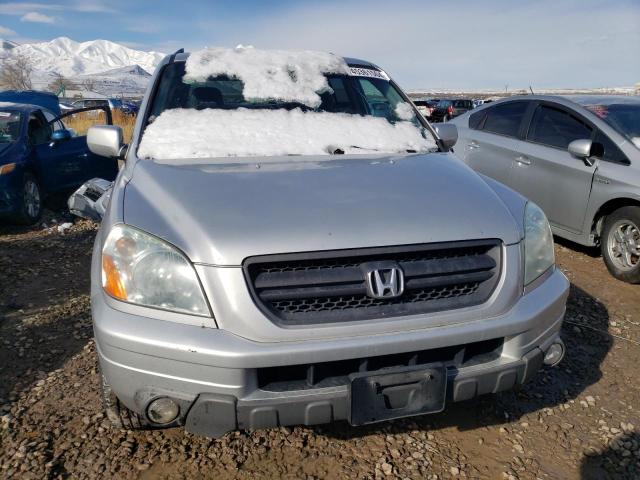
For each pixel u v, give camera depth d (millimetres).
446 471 2342
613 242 4641
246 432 2551
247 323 1859
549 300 2248
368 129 3156
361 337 1927
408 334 1965
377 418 1973
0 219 6223
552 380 3078
